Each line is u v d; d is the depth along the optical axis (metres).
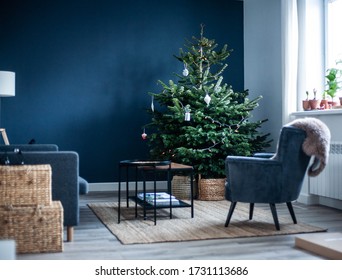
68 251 3.29
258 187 3.94
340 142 4.79
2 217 3.21
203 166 5.77
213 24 7.14
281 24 5.94
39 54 6.62
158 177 7.00
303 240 3.29
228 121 5.90
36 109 6.61
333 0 5.58
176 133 6.03
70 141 6.73
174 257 3.08
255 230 3.91
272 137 6.49
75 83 6.75
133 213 4.84
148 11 6.98
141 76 6.95
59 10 6.69
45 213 3.25
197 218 4.50
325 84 5.63
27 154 3.55
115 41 6.87
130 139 6.93
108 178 6.85
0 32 6.48
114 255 3.15
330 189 4.93
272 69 6.47
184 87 6.19
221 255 3.12
